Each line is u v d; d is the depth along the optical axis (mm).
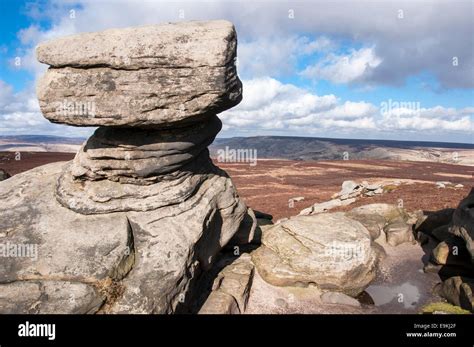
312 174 93875
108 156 14203
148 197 14617
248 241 19516
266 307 15977
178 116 13016
